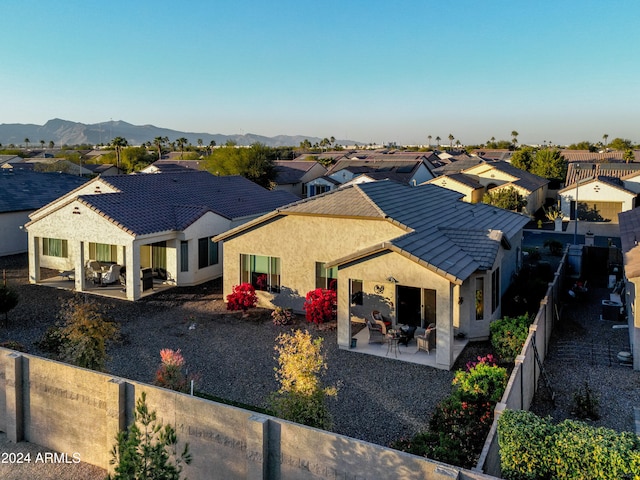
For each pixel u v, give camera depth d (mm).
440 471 7574
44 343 18016
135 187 30375
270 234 22656
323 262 21641
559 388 14812
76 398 11492
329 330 20000
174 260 26594
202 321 21344
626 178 51469
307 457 8805
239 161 66750
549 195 66562
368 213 20578
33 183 40531
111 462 7992
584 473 7680
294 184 72562
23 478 10992
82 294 25281
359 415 13398
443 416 11219
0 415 12727
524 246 40281
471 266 17656
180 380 13578
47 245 31062
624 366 16188
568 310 22734
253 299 22219
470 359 17156
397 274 16875
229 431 9602
